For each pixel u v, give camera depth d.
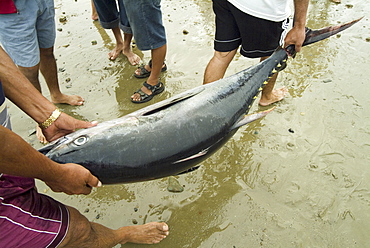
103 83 3.64
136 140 1.68
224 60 2.73
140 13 2.80
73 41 4.42
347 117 2.98
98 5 3.59
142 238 2.09
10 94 1.66
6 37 2.55
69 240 1.61
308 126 2.93
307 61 3.75
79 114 3.21
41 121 1.76
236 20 2.46
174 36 4.39
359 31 4.23
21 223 1.43
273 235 2.15
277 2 2.34
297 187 2.43
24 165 1.21
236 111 1.99
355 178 2.46
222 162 2.64
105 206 2.38
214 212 2.30
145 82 3.39
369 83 3.35
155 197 2.42
